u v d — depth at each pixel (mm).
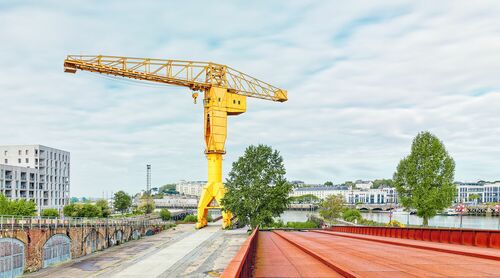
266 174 93562
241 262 9195
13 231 47344
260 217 88812
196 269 50750
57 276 48062
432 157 76750
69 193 169625
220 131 106000
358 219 139000
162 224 118938
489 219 167875
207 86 104625
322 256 17859
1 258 44875
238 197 90625
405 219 175625
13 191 128875
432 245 23844
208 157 108062
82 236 66750
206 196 108438
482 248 21688
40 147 150000
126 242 88188
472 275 12867
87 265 56188
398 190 79688
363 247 24734
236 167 94938
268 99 114938
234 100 107875
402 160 79875
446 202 74750
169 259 59906
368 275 12844
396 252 20750
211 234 96000
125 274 48781
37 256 52656
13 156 149000
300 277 13188
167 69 98000
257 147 96062
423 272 13477
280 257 19672
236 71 109938
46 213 112188
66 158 168875
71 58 87750
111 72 91188
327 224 123812
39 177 145750
